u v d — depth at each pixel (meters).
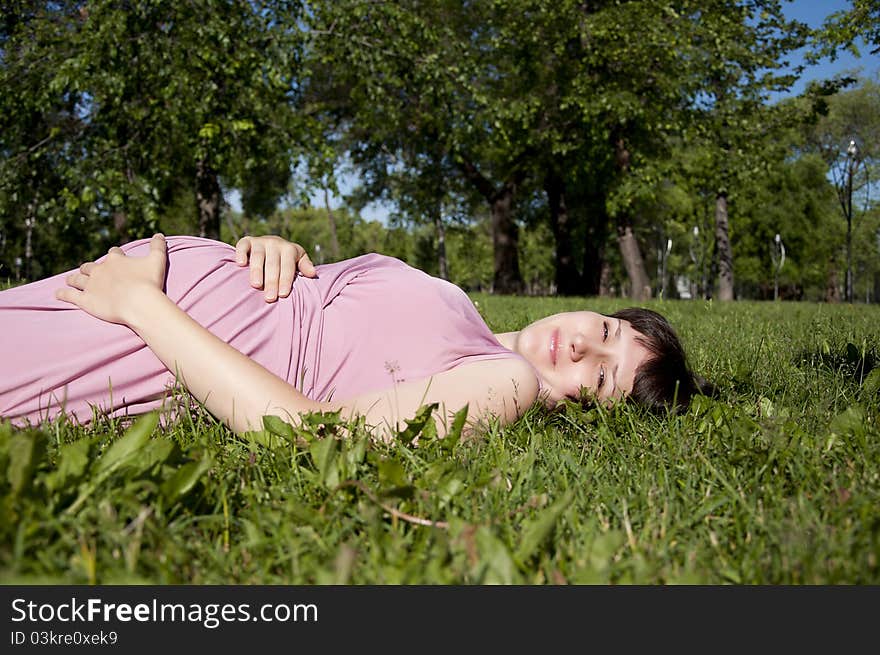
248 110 12.91
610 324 2.53
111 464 1.34
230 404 1.88
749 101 18.67
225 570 1.16
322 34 13.50
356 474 1.55
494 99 16.95
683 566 1.23
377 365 2.18
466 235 31.94
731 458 1.76
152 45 11.99
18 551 1.03
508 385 2.13
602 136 18.88
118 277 2.12
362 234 55.47
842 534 1.27
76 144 12.69
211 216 15.21
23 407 2.07
